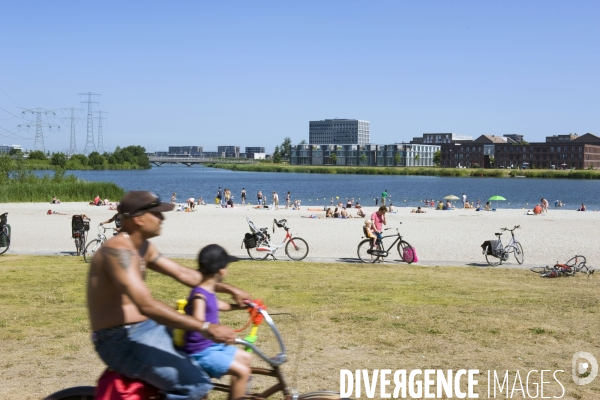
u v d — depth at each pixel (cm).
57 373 608
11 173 6106
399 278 1329
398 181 13475
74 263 1544
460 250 1994
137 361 327
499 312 913
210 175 17050
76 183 5631
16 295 1053
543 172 17112
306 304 980
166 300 988
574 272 1425
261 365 633
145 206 342
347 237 2412
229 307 379
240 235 2467
